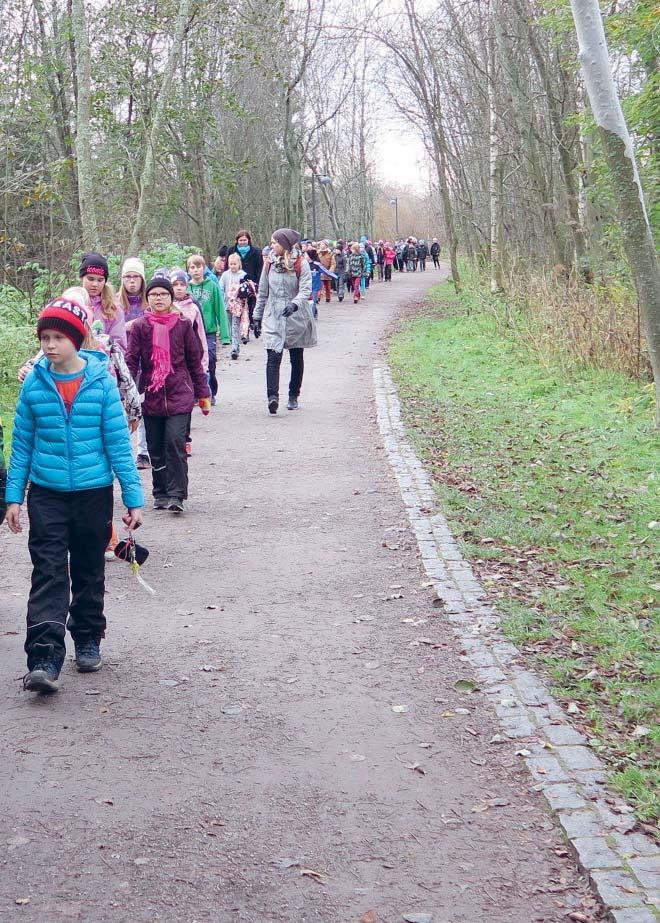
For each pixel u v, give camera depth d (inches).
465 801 155.9
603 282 770.8
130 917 126.5
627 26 554.9
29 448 197.5
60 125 930.7
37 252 792.9
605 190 672.4
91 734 176.2
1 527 315.6
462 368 681.6
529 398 564.1
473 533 302.7
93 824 147.5
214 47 967.6
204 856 140.0
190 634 226.7
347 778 162.7
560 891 133.9
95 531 199.3
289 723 182.2
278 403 524.1
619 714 186.1
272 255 517.7
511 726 179.2
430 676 202.8
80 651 204.7
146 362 329.4
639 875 134.2
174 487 331.3
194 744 173.5
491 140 955.3
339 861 139.9
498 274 949.2
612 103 409.7
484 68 1066.7
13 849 140.6
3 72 756.0
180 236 1472.7
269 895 131.9
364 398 574.9
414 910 129.5
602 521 318.7
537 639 220.5
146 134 936.9
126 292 366.0
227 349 841.5
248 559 283.9
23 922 124.9
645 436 438.6
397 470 388.2
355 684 199.5
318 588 258.5
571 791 156.1
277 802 155.0
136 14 895.1
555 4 637.9
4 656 211.8
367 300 1435.8
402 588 257.4
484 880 136.1
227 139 1524.4
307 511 335.0
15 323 602.2
